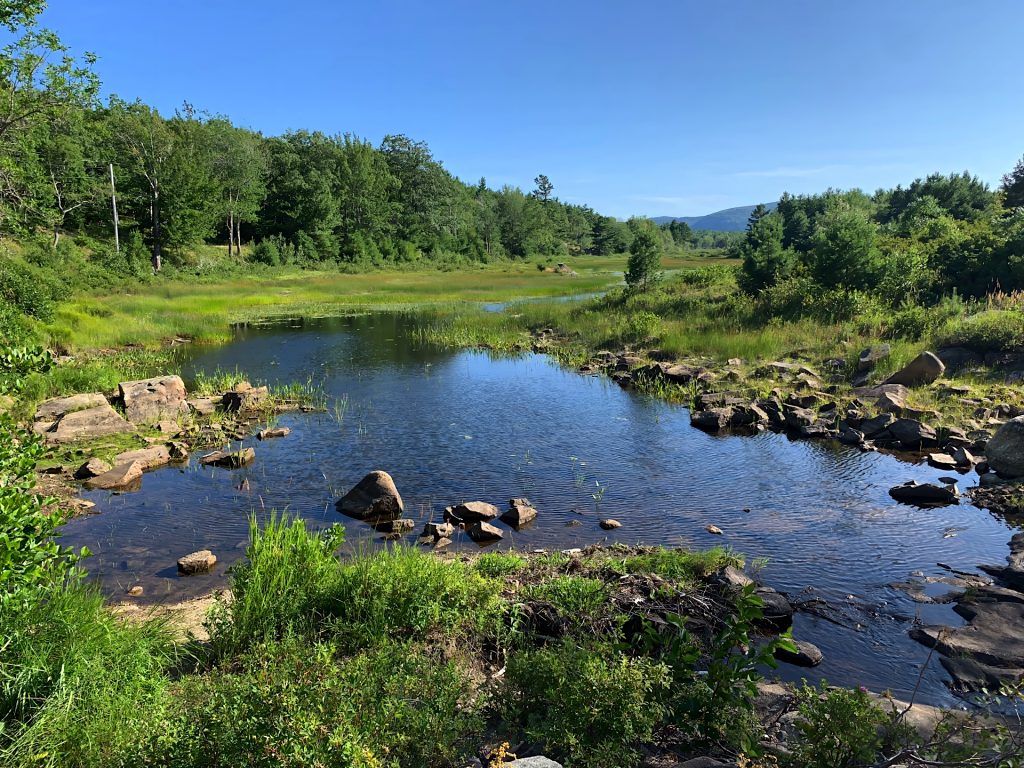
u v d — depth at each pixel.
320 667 4.39
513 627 6.02
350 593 6.32
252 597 5.95
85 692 4.40
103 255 49.88
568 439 14.09
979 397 14.27
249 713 3.71
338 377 21.12
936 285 23.09
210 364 23.34
